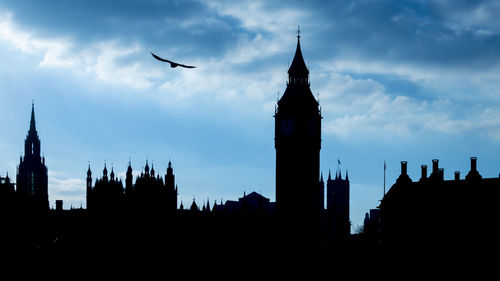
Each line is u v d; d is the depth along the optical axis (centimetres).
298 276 15788
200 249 18125
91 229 19888
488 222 10131
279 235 18975
